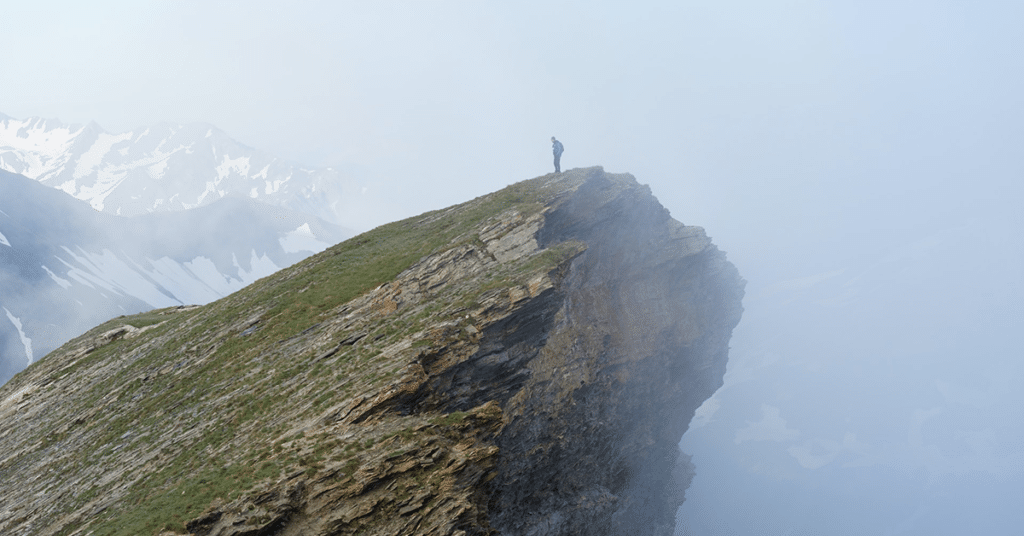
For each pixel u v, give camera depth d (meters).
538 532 53.41
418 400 40.31
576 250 53.47
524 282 47.94
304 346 47.41
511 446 50.31
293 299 56.25
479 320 45.28
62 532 34.75
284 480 31.98
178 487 33.81
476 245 55.88
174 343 58.69
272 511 30.81
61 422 53.34
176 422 43.31
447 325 43.50
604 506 61.00
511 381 48.78
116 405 51.59
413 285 52.12
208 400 44.56
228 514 30.53
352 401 37.25
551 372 55.81
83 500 37.78
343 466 32.97
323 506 31.77
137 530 30.14
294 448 34.59
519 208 60.09
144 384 52.72
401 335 43.69
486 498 40.03
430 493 33.81
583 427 60.16
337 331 48.22
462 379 44.50
